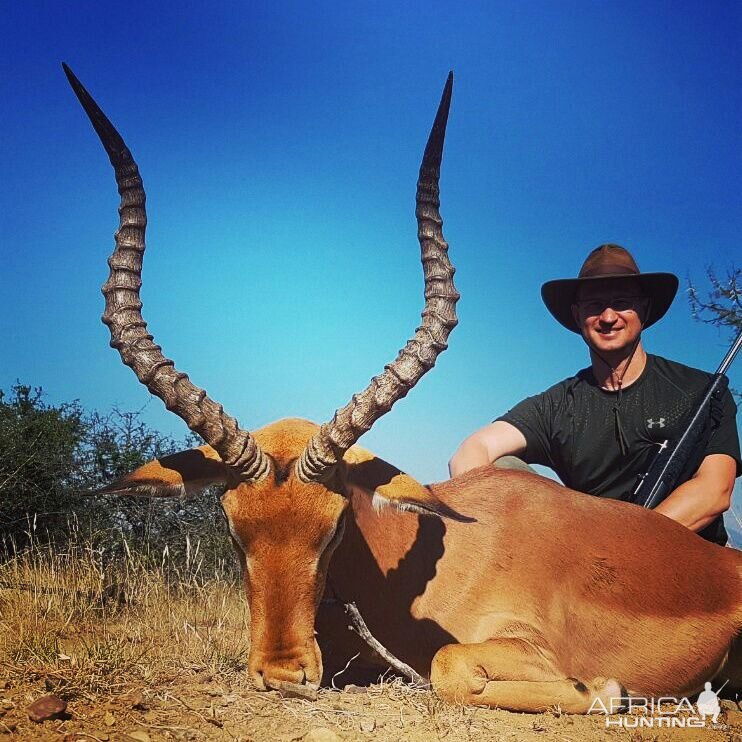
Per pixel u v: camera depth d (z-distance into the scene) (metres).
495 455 1.60
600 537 1.23
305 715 0.98
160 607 1.60
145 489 1.11
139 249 1.11
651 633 1.20
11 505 2.00
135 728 0.89
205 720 0.94
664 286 1.60
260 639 1.02
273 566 1.02
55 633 1.35
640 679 1.21
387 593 1.19
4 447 2.04
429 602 1.19
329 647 1.22
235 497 1.04
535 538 1.23
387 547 1.20
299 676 1.00
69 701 0.97
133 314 1.09
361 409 1.04
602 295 1.58
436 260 1.12
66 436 2.16
